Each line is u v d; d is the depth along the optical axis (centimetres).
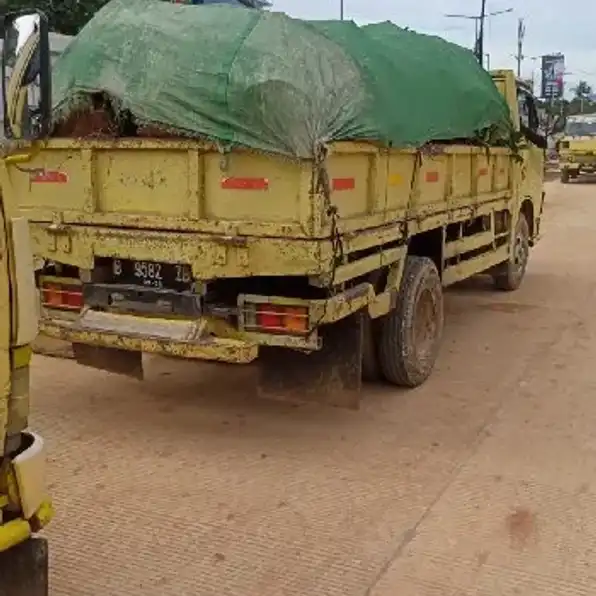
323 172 467
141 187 514
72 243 531
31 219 545
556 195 2447
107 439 532
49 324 528
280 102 459
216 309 506
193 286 506
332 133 471
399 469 491
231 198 490
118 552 396
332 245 479
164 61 495
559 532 420
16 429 286
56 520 425
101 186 527
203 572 380
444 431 551
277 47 478
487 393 628
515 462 504
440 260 684
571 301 959
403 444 529
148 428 552
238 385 639
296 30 492
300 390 560
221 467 492
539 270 1165
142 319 517
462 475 484
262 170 479
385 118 530
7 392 279
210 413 580
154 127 500
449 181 683
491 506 446
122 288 524
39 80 287
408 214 592
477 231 813
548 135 1065
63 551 396
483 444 530
